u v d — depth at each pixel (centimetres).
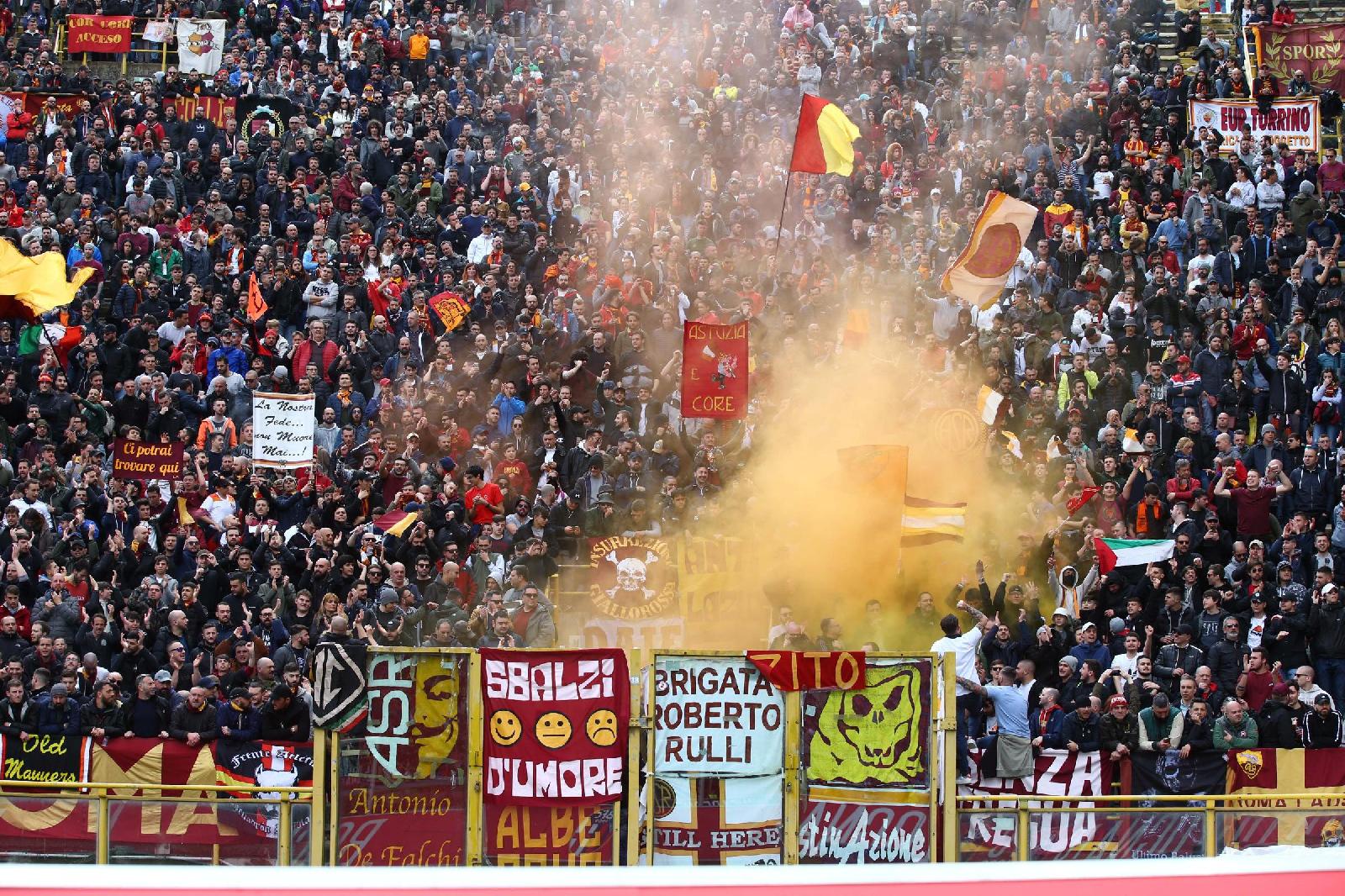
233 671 4750
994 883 2105
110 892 2098
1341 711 5128
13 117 8231
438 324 6888
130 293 6781
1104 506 5697
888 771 3850
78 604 5084
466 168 8000
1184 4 9906
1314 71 8756
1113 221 7706
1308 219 7581
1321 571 5281
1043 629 4944
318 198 7638
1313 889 2109
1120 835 4009
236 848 3956
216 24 9225
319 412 6425
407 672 3806
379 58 8944
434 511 5575
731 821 3838
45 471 5678
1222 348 6494
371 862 3769
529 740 3806
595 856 3816
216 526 5625
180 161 7875
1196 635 5147
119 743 4428
